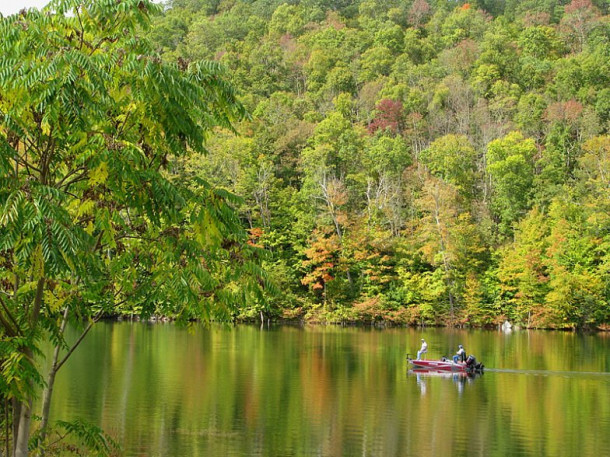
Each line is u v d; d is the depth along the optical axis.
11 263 9.85
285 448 18.50
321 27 140.75
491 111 99.00
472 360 33.25
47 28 9.34
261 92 112.94
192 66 9.77
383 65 119.12
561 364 37.03
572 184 79.25
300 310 65.62
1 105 9.02
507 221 77.25
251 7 158.50
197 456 17.53
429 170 83.62
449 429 20.94
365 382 29.45
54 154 9.95
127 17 9.58
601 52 106.19
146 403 23.42
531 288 63.66
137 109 9.45
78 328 11.52
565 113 90.62
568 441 19.69
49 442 15.42
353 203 77.62
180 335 47.91
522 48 120.75
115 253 10.97
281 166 84.06
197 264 10.01
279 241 69.00
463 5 147.38
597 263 66.19
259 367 32.97
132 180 8.90
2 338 9.46
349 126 93.94
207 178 70.75
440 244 67.06
